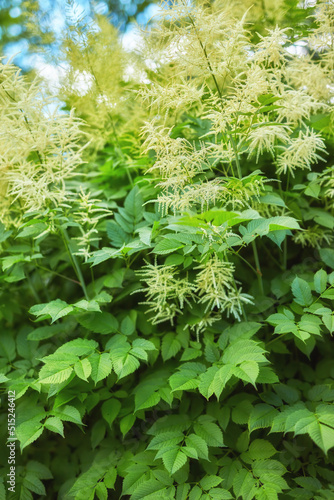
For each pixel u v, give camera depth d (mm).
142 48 2322
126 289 2172
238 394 1882
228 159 1974
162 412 1995
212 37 1745
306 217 2146
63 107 2576
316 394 1767
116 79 2438
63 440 2262
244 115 1780
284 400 1730
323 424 1341
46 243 2482
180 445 1602
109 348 1826
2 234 2113
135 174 2764
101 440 2068
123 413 1898
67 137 1870
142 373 2084
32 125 1880
